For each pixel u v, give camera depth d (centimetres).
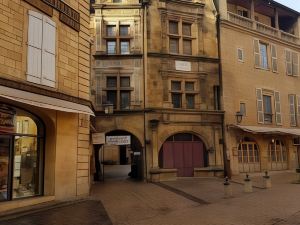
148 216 1064
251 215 1066
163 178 2048
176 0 2278
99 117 2081
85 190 1365
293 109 2814
